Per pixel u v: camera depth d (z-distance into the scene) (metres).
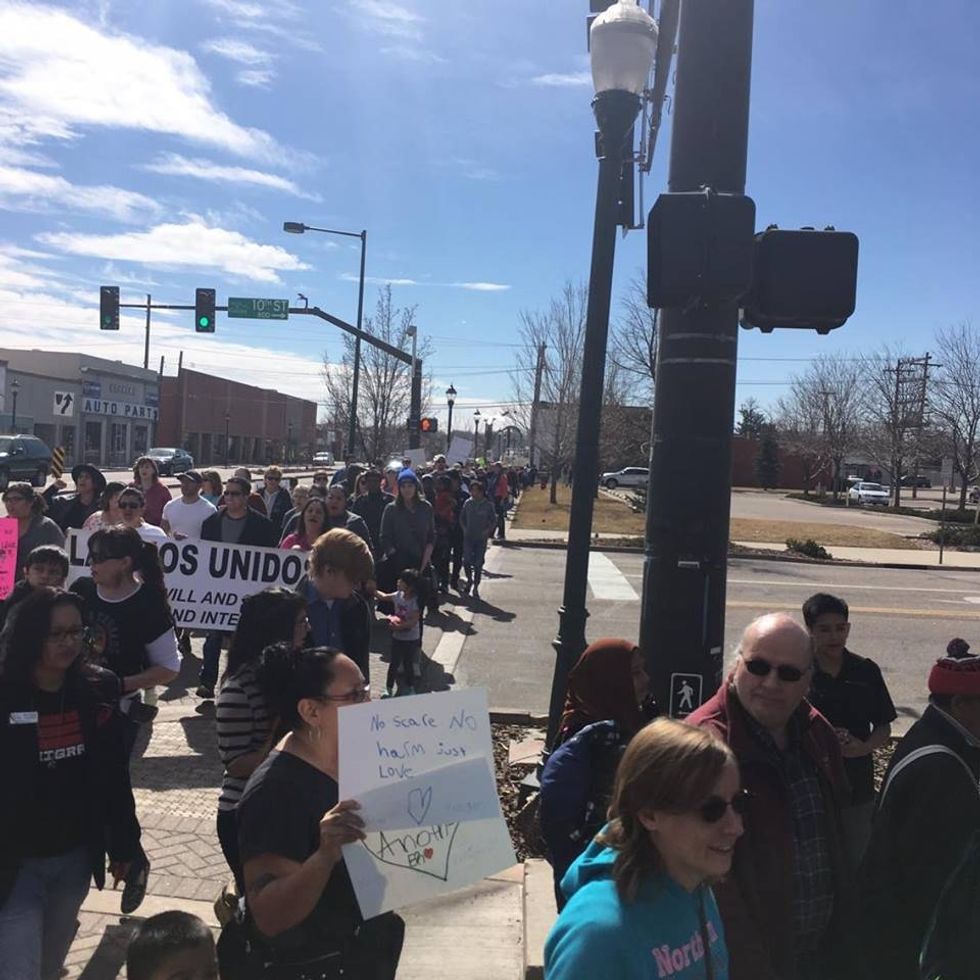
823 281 3.88
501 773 5.82
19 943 2.82
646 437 46.16
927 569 21.09
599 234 5.01
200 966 2.22
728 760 1.81
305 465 89.56
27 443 36.69
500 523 22.27
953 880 2.34
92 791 3.05
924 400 47.56
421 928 3.99
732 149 4.00
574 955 1.74
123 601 4.21
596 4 5.96
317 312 24.94
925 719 2.64
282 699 2.42
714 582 4.01
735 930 2.21
